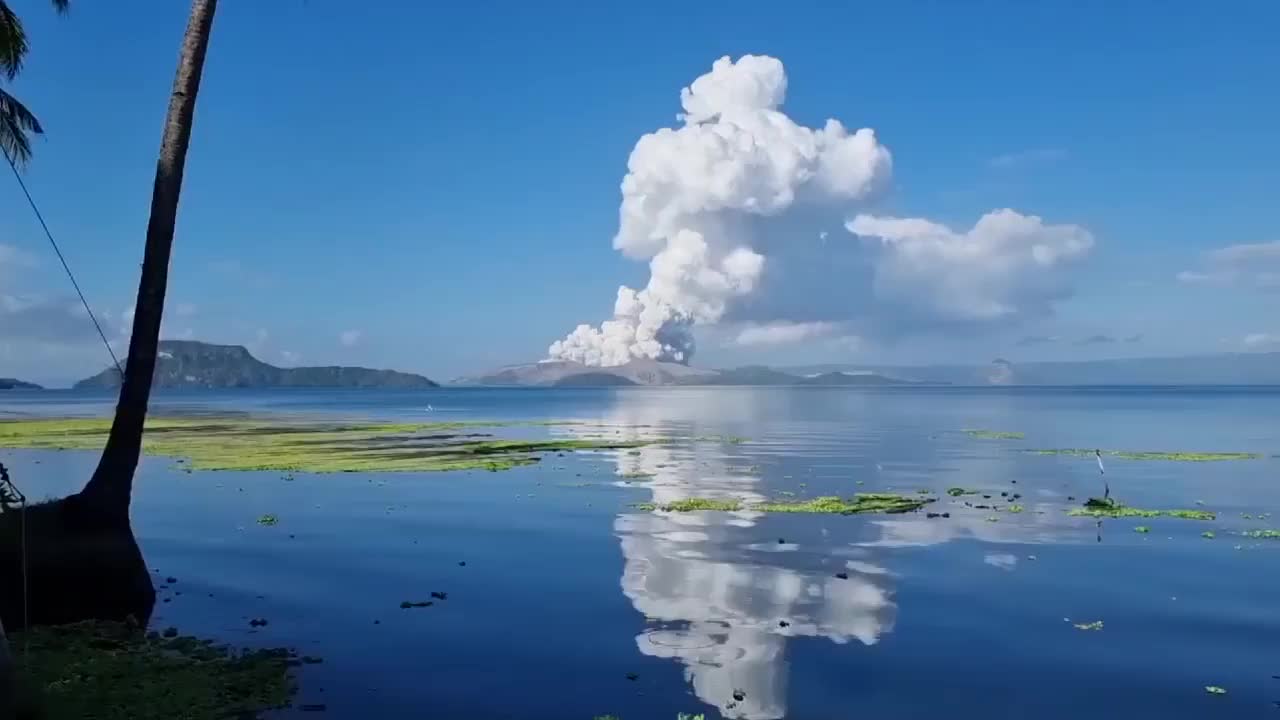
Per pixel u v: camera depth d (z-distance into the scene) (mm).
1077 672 14125
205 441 68250
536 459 52125
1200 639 15914
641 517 29875
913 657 14898
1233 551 24016
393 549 24266
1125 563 22375
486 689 13250
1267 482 40781
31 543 17281
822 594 19109
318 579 20625
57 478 41219
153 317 19297
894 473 44344
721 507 31922
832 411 144875
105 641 15273
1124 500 34469
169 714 11828
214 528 27781
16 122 19750
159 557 23281
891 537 26062
